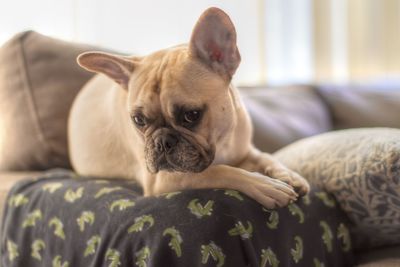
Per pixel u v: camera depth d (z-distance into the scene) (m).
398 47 2.57
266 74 2.41
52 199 1.10
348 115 2.09
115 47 2.04
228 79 1.02
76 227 1.00
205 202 0.88
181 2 2.17
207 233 0.83
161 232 0.84
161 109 0.96
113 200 0.98
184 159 0.94
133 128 1.12
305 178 1.15
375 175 0.98
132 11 2.07
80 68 1.59
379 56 2.58
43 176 1.25
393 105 2.07
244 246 0.84
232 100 1.07
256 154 1.20
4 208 1.20
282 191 0.95
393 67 2.59
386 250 1.12
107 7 2.02
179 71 0.96
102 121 1.36
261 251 0.86
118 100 1.29
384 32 2.57
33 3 1.87
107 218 0.94
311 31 2.50
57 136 1.52
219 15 0.98
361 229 1.09
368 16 2.56
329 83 2.36
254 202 0.91
